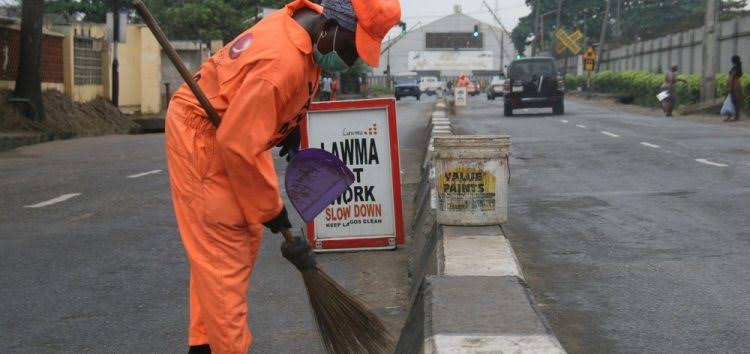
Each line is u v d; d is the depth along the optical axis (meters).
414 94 72.62
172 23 49.41
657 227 8.62
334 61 3.59
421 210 8.88
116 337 5.48
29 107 23.44
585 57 60.44
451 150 6.66
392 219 8.05
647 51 57.53
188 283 6.93
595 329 5.38
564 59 92.81
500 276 4.50
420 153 17.50
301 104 3.62
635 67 61.75
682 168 13.50
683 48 48.12
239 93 3.39
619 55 68.00
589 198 10.62
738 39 36.41
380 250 8.08
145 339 5.44
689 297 6.05
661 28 79.44
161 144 20.92
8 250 8.21
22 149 19.66
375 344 3.94
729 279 6.52
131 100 35.03
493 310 3.74
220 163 3.54
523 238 8.23
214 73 3.56
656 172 13.09
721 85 33.16
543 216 9.40
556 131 22.83
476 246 5.82
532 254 7.53
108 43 31.39
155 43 35.94
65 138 23.81
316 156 3.80
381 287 6.77
